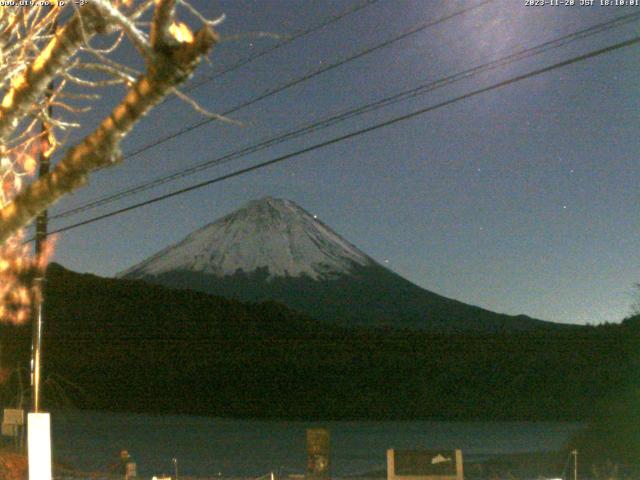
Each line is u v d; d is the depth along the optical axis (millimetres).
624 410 26375
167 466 26922
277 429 42188
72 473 23250
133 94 4582
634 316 47188
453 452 14172
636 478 21734
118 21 4555
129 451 31750
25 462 20906
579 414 46156
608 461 24531
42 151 7129
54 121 6414
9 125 5363
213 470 25672
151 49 4438
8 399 46094
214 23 4602
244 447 33438
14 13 6168
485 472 24000
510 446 33062
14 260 8547
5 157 6160
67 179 4754
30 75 5324
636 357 43312
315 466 15570
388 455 14188
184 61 4426
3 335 55906
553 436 37125
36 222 18828
